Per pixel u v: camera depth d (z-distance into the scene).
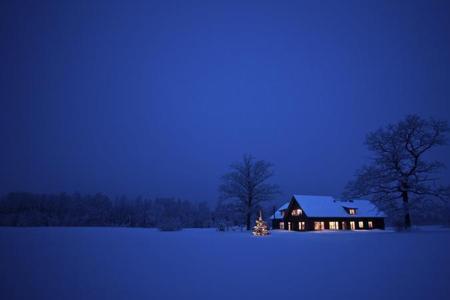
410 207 35.59
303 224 56.91
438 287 8.25
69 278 10.04
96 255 15.99
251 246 20.61
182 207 117.19
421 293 7.68
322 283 8.89
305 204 58.06
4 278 10.04
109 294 8.03
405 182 36.09
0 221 83.00
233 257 14.88
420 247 17.62
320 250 17.25
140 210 104.69
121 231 49.03
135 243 23.80
